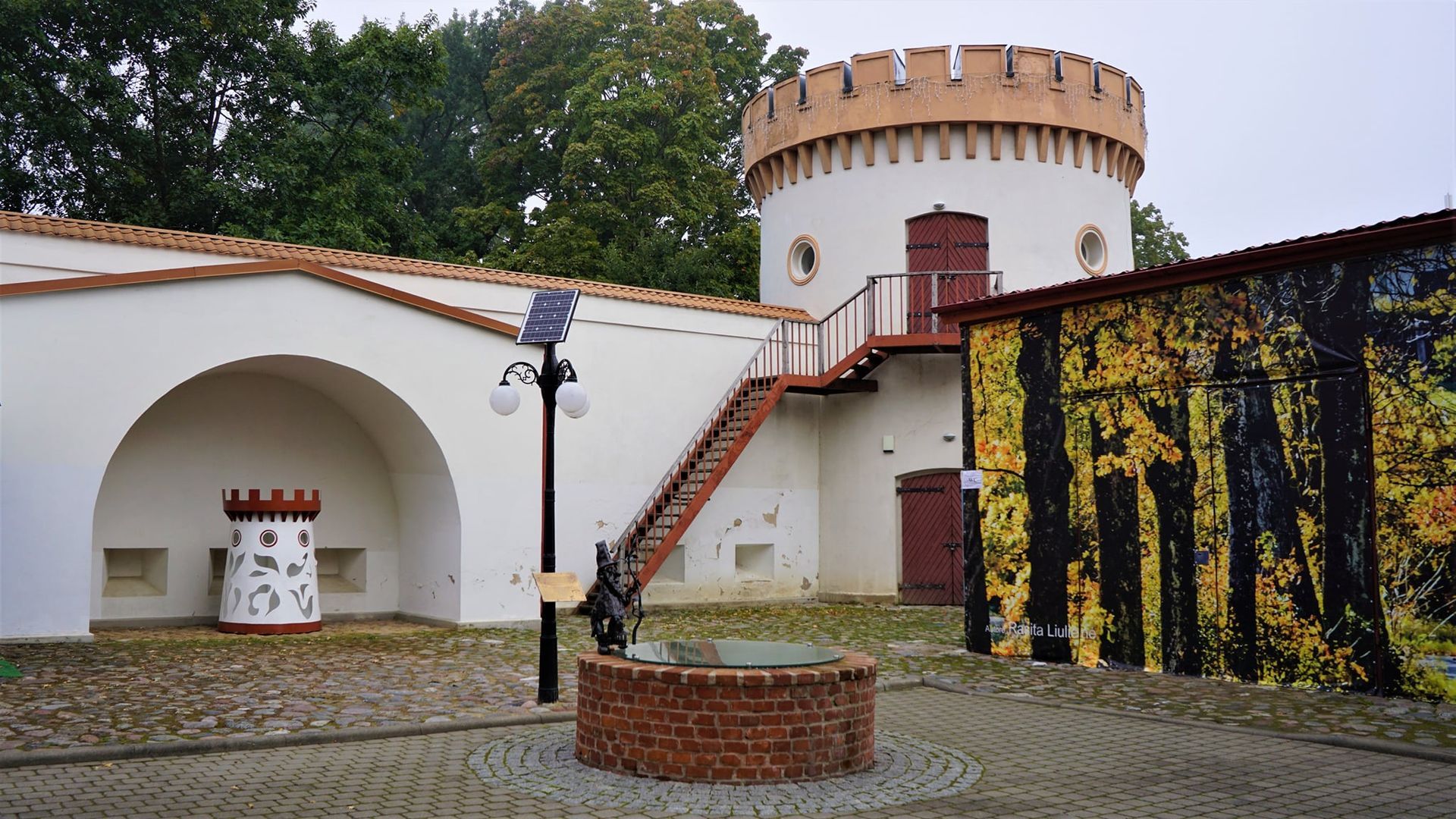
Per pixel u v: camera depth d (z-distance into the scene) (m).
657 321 21.20
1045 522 15.06
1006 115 23.33
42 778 8.17
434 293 19.05
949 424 21.95
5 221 15.61
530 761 8.99
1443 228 11.53
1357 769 9.05
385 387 17.59
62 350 14.88
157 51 30.02
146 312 15.53
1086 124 24.06
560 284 20.30
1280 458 12.87
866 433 22.67
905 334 21.58
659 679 8.53
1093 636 14.48
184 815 7.34
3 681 11.84
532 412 19.14
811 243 24.61
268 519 17.06
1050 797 8.16
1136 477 14.20
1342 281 12.41
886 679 13.20
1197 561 13.55
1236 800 8.09
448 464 18.14
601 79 35.41
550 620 11.47
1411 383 11.84
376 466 20.00
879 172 23.81
